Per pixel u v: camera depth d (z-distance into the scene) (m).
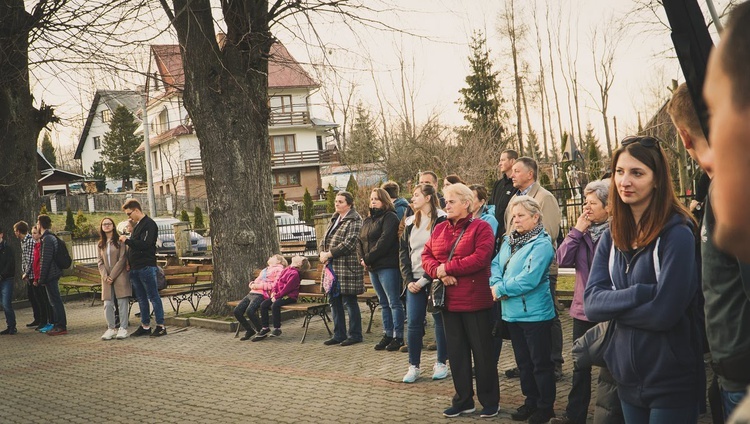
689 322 3.25
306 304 10.66
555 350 6.98
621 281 3.37
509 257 5.76
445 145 41.72
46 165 53.62
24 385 8.91
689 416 3.24
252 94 12.57
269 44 12.52
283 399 7.22
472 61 56.56
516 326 5.78
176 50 13.29
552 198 6.89
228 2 12.09
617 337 3.34
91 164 82.25
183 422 6.70
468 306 5.95
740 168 0.80
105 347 11.16
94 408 7.50
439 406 6.48
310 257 14.94
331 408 6.72
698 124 2.06
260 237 12.63
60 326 12.83
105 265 11.88
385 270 9.06
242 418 6.65
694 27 1.53
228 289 12.52
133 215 11.85
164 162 63.06
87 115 16.72
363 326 11.46
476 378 6.03
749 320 2.28
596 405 3.64
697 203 4.53
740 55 0.79
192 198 55.28
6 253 13.12
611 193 3.40
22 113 18.73
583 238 5.58
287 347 10.09
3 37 15.59
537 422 5.67
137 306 16.36
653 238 3.22
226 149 12.46
